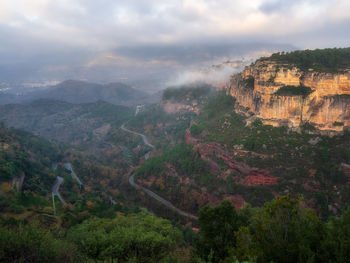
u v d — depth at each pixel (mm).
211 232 35906
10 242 21078
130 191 132750
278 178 80875
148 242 35719
